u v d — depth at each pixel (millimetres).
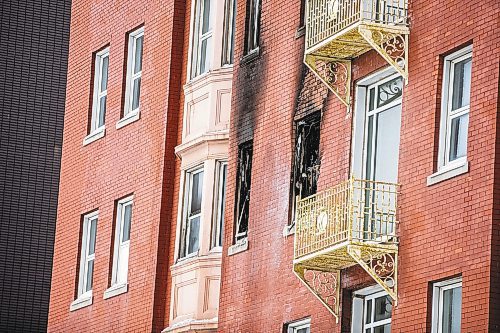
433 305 61844
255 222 75938
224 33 83188
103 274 90375
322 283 69562
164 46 87312
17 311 113938
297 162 73688
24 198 115250
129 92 91625
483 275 58594
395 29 65125
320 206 67500
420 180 63281
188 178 84438
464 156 61844
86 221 94562
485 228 58938
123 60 92062
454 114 62688
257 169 76562
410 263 63094
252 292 75250
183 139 84438
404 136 64750
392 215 64438
